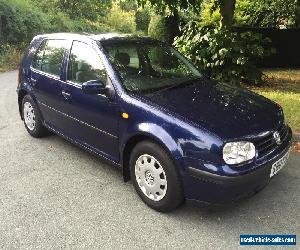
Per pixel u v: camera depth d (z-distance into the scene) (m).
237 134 3.48
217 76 8.76
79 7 26.61
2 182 4.65
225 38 8.69
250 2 14.04
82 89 4.19
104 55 4.44
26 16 17.86
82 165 5.06
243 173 3.39
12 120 7.08
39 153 5.48
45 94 5.35
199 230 3.61
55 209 4.04
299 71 12.02
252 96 4.41
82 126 4.73
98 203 4.12
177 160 3.53
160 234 3.57
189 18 12.40
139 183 4.03
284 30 13.03
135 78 4.34
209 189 3.44
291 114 6.29
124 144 4.05
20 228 3.72
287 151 3.93
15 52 15.70
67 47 5.03
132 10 34.03
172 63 4.90
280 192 4.22
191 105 3.89
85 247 3.43
